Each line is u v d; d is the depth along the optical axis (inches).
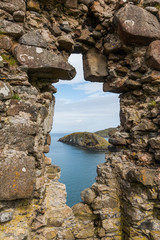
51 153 703.1
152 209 152.3
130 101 197.9
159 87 173.8
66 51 183.9
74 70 154.1
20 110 119.1
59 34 173.0
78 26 190.2
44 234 150.3
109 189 180.7
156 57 169.6
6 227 108.7
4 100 116.3
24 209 120.0
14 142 114.8
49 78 161.5
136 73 189.8
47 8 166.6
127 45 189.5
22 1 134.5
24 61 131.5
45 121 151.6
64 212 170.4
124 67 199.2
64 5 173.0
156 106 169.0
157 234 142.9
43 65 137.3
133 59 194.7
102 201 176.1
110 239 169.5
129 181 161.9
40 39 139.8
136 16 174.2
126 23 170.9
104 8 196.5
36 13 154.8
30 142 120.4
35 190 138.5
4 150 111.7
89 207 184.4
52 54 143.1
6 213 109.3
